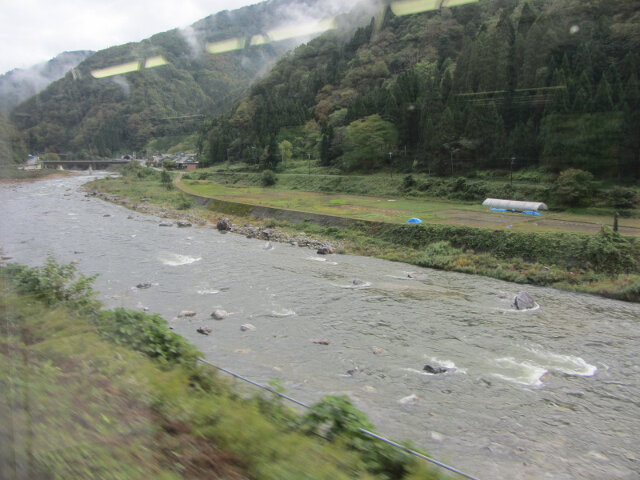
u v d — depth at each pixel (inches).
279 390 272.8
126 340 322.3
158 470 157.2
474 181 1931.6
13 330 184.1
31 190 2003.0
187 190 2630.4
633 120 1562.5
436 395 429.7
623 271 867.4
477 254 1058.7
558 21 1979.6
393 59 3211.1
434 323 641.6
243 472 166.7
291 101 3978.8
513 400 424.8
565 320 668.7
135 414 193.8
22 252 827.4
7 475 131.0
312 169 2984.7
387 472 200.5
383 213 1552.7
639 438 365.1
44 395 177.8
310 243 1268.5
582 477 310.2
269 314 661.9
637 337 599.5
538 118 1895.9
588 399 430.6
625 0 1802.4
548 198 1569.9
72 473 142.4
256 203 1908.2
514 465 320.2
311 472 170.1
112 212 1831.9
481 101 2096.5
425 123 2386.8
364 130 2625.5
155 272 903.7
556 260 946.7
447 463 316.5
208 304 704.4
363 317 660.7
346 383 448.5
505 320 662.5
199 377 283.4
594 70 1785.2
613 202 1430.9
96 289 763.4
